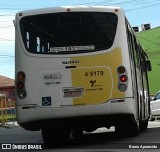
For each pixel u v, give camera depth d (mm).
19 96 17281
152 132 24500
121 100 16797
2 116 54656
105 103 16797
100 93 16875
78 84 16984
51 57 17297
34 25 17750
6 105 59188
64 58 17203
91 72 17047
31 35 17688
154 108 39781
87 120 17484
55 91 17047
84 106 16812
